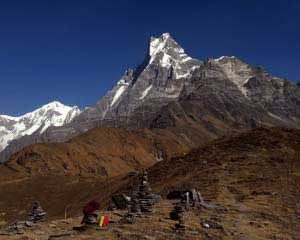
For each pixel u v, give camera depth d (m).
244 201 55.59
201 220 44.28
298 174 67.75
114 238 36.09
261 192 59.41
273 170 69.56
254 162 75.00
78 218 49.75
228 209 50.75
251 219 47.34
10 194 136.62
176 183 72.88
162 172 89.00
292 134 89.88
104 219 40.94
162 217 44.62
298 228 45.75
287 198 56.78
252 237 40.19
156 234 38.06
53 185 142.62
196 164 84.25
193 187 64.94
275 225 45.97
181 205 47.06
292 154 78.12
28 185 145.25
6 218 109.81
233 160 78.69
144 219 43.38
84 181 141.88
